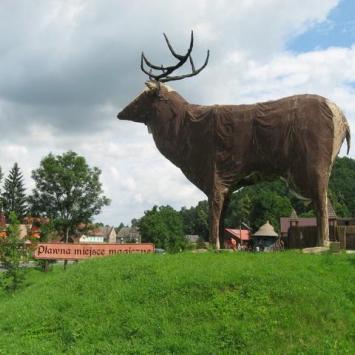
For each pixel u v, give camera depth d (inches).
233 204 2600.9
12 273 738.8
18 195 2506.2
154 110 652.1
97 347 355.9
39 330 402.0
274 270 450.0
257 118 582.9
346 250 597.3
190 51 646.5
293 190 583.2
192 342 346.6
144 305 410.0
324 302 393.1
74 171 1854.1
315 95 580.1
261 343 343.0
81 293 459.8
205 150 608.1
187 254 542.6
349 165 3299.7
